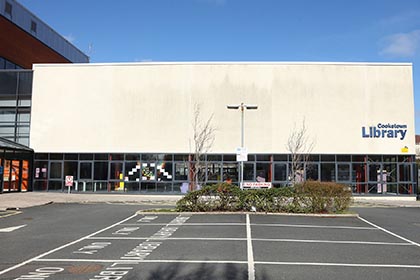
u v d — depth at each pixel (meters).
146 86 29.66
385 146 28.97
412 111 29.19
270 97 29.17
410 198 28.48
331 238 11.48
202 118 29.19
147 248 9.80
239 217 15.97
